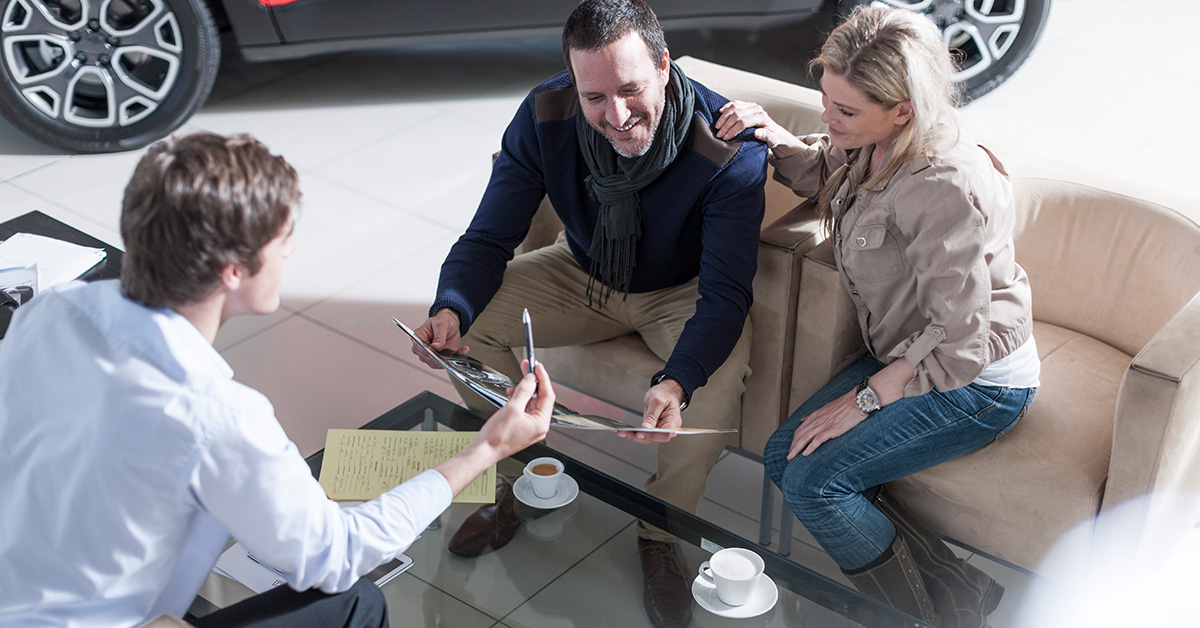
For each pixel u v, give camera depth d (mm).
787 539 2018
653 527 1593
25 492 1082
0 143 3600
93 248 2084
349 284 2902
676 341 1971
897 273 1716
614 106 1711
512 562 1538
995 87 3723
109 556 1087
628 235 1933
